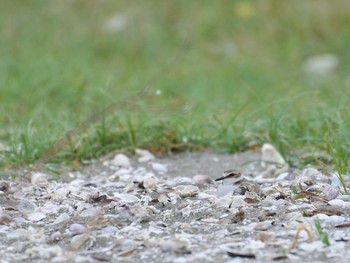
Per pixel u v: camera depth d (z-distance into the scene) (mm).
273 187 8859
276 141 11734
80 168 11016
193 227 7707
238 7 23953
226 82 19578
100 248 7207
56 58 21172
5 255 7133
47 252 7027
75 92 17141
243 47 22891
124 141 12086
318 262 6547
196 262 6723
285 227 7531
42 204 8758
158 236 7480
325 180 9375
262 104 13711
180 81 19812
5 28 23719
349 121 12000
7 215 8141
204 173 10633
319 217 7699
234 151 11789
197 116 13367
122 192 9133
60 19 24188
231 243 7117
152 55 22344
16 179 9977
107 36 23438
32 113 14508
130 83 18969
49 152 10633
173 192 8977
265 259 6691
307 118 12547
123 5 24625
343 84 18000
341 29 23203
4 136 12875
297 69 21328
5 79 18625
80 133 11742
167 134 12141
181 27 23484
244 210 8117
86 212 8227
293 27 23375
